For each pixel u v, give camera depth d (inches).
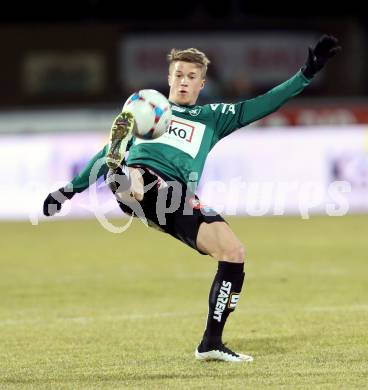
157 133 986.7
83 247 2273.6
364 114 3280.0
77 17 4163.4
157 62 3949.3
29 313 1439.5
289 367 1036.5
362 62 4010.8
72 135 2864.2
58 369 1051.3
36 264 1994.3
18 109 3892.7
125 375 1011.3
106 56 3944.4
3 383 983.6
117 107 3745.1
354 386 940.0
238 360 1068.5
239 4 4239.7
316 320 1326.3
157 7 4197.8
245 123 1104.2
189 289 1642.5
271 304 1471.5
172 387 948.0
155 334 1258.0
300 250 2110.0
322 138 2817.4
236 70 3961.6
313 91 4003.4
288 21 3969.0
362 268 1831.9
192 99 1096.8
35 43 3932.1
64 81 3944.4
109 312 1437.0
